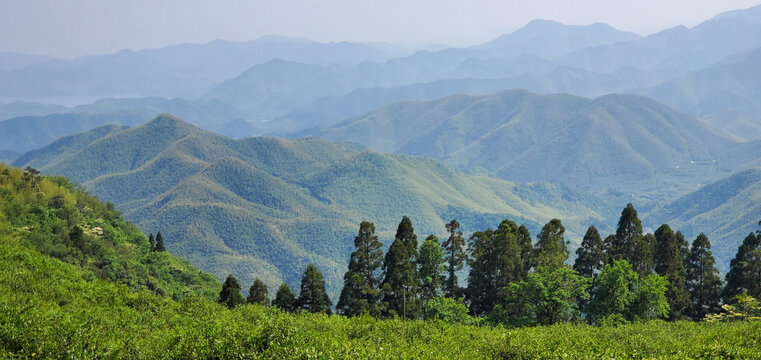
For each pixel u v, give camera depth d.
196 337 32.47
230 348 30.55
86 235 116.81
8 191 116.31
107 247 116.88
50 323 30.17
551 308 62.06
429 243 77.56
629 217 78.69
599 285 66.62
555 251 74.50
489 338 42.31
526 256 79.88
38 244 95.94
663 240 77.38
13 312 30.70
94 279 67.50
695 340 43.41
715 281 81.12
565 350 37.56
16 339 27.42
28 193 122.62
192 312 53.59
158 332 40.12
